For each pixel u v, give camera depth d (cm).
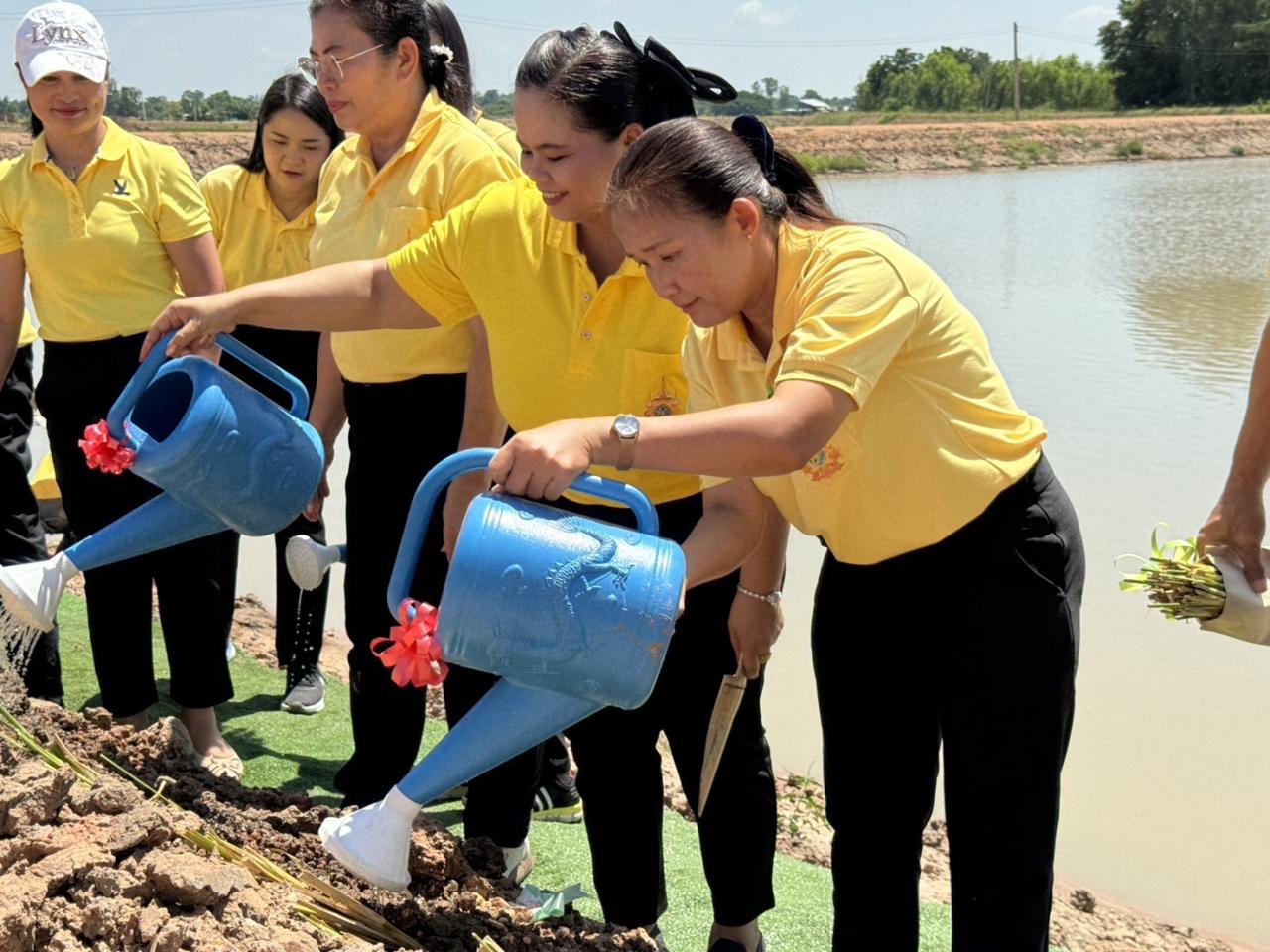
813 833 489
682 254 245
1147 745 536
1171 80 8731
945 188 3962
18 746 292
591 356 306
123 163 410
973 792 268
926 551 270
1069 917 437
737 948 329
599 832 322
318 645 517
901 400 258
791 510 281
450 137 369
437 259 313
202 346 300
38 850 252
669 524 313
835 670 286
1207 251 2016
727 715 300
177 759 331
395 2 363
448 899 288
